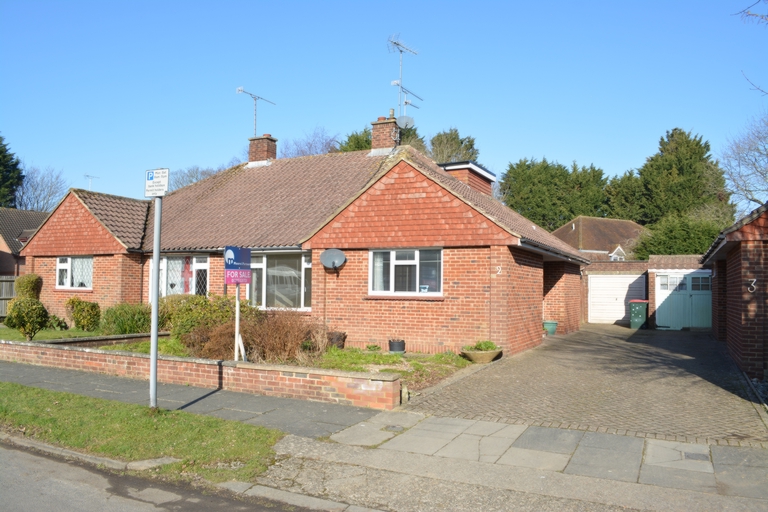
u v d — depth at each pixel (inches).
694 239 1189.1
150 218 929.5
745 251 491.8
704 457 287.4
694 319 1009.5
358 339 653.3
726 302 746.8
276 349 503.2
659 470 270.2
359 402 387.5
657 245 1226.0
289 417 359.6
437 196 622.2
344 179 850.1
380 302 646.5
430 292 630.5
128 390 434.9
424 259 636.1
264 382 419.8
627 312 1130.0
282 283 730.2
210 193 956.6
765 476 262.4
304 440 314.8
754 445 305.4
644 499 239.1
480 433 328.8
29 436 324.5
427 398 412.2
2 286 1065.5
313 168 924.0
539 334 740.7
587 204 2055.9
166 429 324.5
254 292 745.6
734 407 388.8
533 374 508.7
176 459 285.9
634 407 389.4
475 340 604.1
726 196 1633.9
